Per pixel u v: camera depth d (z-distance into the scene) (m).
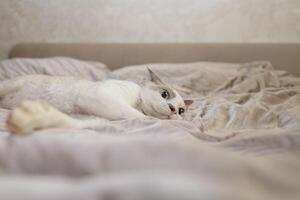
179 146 0.32
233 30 1.39
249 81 1.04
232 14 1.38
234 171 0.28
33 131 0.46
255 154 0.43
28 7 1.42
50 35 1.44
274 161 0.35
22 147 0.32
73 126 0.56
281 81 1.08
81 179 0.28
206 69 1.11
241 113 0.77
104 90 0.69
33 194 0.22
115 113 0.68
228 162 0.29
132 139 0.35
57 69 1.09
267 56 1.28
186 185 0.22
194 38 1.41
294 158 0.36
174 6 1.39
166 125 0.56
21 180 0.25
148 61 1.31
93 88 0.71
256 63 1.20
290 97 0.92
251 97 0.94
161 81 0.85
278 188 0.27
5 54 1.45
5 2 1.41
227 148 0.47
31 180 0.25
